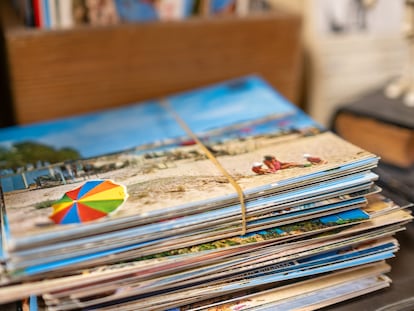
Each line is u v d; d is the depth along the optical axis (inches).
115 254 14.4
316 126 21.6
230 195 15.4
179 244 15.1
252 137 20.7
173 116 23.9
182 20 25.2
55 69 23.4
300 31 27.9
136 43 24.5
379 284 18.2
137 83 25.5
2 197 16.2
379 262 18.2
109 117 24.3
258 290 17.0
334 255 17.1
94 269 14.3
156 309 15.7
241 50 27.0
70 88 24.1
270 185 15.8
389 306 17.6
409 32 27.7
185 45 25.5
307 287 17.4
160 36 24.8
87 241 13.9
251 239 15.7
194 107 24.7
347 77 32.4
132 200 15.4
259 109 23.8
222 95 25.6
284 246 16.1
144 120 23.7
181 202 15.1
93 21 24.1
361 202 16.8
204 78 27.0
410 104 28.7
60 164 19.3
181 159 18.8
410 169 26.0
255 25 26.5
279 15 27.1
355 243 17.3
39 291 13.8
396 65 33.6
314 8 30.3
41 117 24.3
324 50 31.1
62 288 13.9
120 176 17.5
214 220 15.2
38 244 13.4
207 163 18.1
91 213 14.6
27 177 18.0
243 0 27.0
